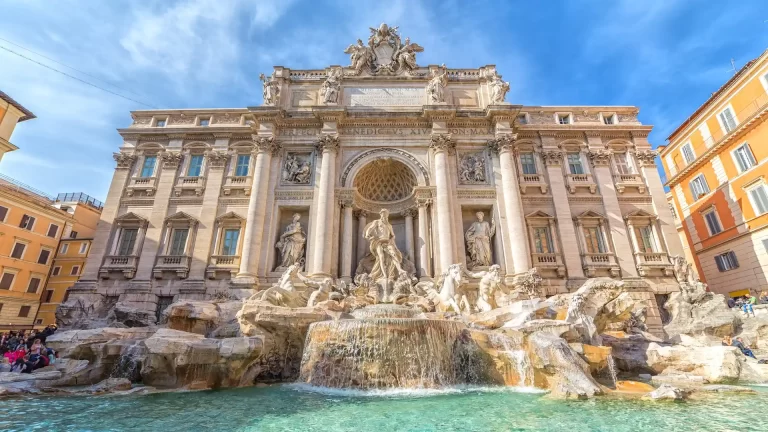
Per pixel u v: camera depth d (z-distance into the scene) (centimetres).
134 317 2373
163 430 786
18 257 3966
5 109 2869
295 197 2809
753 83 2817
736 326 2183
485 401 1066
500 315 1755
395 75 3216
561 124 3184
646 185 3012
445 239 2577
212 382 1330
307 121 3009
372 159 2923
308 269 2564
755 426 763
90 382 1353
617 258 2758
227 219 2838
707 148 3266
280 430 781
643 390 1187
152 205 2916
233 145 3117
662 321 2572
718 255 3194
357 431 767
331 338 1443
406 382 1349
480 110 3048
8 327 3806
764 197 2762
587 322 1586
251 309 1588
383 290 2288
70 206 4681
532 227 2867
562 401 1045
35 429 792
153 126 3225
